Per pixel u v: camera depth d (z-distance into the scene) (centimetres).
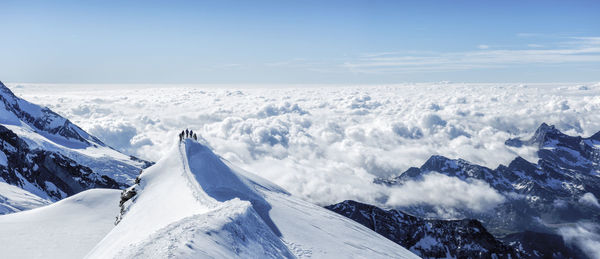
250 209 3891
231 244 2798
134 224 4225
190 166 6097
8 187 9931
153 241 2536
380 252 4984
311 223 5300
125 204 5475
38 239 4938
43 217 5666
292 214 5466
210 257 2361
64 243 4906
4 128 15375
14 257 4438
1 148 14325
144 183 5806
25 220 5556
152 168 6175
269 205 5591
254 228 3516
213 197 5075
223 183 5928
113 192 6875
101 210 6112
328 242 4562
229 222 3142
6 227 5244
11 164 14138
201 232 2716
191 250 2342
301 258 3750
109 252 3453
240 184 6116
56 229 5291
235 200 4209
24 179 14438
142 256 2283
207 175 5997
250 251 2931
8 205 8138
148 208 4697
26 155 15850
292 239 4259
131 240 3534
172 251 2255
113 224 5659
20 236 4978
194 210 4175
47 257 4509
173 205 4575
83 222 5600
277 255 3312
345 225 5988
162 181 5703
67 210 5988
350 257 4231
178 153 6475
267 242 3434
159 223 3962
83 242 4988
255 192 6141
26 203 8831
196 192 4825
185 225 2905
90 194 6544
